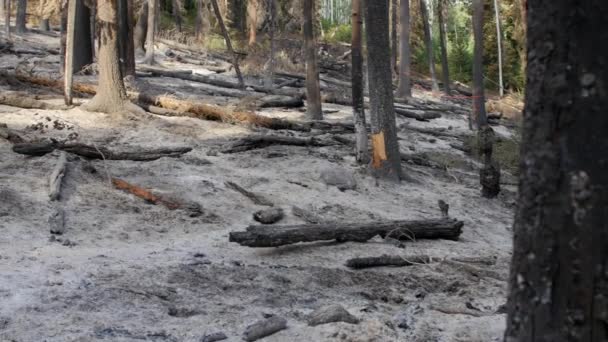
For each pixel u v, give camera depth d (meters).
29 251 7.88
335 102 23.50
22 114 14.37
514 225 3.04
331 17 53.09
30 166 11.09
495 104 27.73
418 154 16.98
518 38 31.31
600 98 2.75
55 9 18.94
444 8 38.38
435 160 16.80
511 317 3.00
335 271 7.80
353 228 9.27
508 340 3.00
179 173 12.05
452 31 44.75
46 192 10.12
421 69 41.44
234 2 39.38
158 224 9.78
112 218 9.73
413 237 9.81
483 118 20.31
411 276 7.86
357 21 14.33
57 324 5.52
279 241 8.60
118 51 15.37
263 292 6.94
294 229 8.76
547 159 2.84
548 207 2.84
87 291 6.40
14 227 8.80
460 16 44.88
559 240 2.81
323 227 9.03
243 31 38.69
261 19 36.12
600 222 2.75
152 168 12.10
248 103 17.25
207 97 19.84
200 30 36.22
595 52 2.75
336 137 16.30
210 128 15.48
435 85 32.72
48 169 11.02
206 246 8.85
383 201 12.54
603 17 2.75
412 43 41.91
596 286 2.75
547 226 2.84
